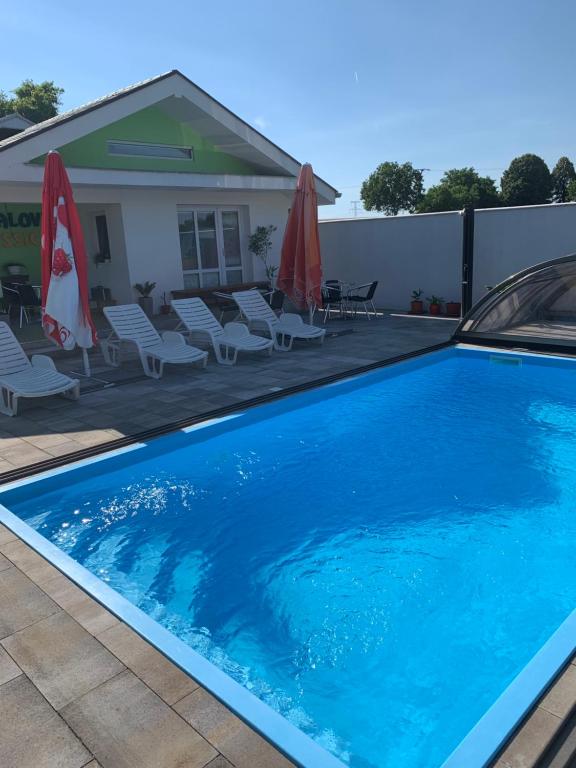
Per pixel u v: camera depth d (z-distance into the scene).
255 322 11.95
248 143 12.90
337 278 15.35
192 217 13.41
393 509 5.04
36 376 7.19
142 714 2.47
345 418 7.17
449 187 60.81
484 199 61.03
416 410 7.41
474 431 6.71
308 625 3.62
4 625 3.12
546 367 8.99
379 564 4.26
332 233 15.15
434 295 13.44
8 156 9.25
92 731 2.39
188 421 6.45
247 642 3.48
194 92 11.68
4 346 7.45
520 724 2.33
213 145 13.38
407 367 9.01
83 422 6.54
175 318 12.28
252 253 14.59
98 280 13.64
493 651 3.36
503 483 5.46
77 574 3.58
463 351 9.88
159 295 12.73
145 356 8.47
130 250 12.12
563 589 3.92
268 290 14.04
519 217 11.76
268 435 6.68
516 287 9.82
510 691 2.49
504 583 4.00
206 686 2.61
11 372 7.38
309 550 4.46
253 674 3.22
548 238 11.47
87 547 4.50
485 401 7.70
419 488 5.40
